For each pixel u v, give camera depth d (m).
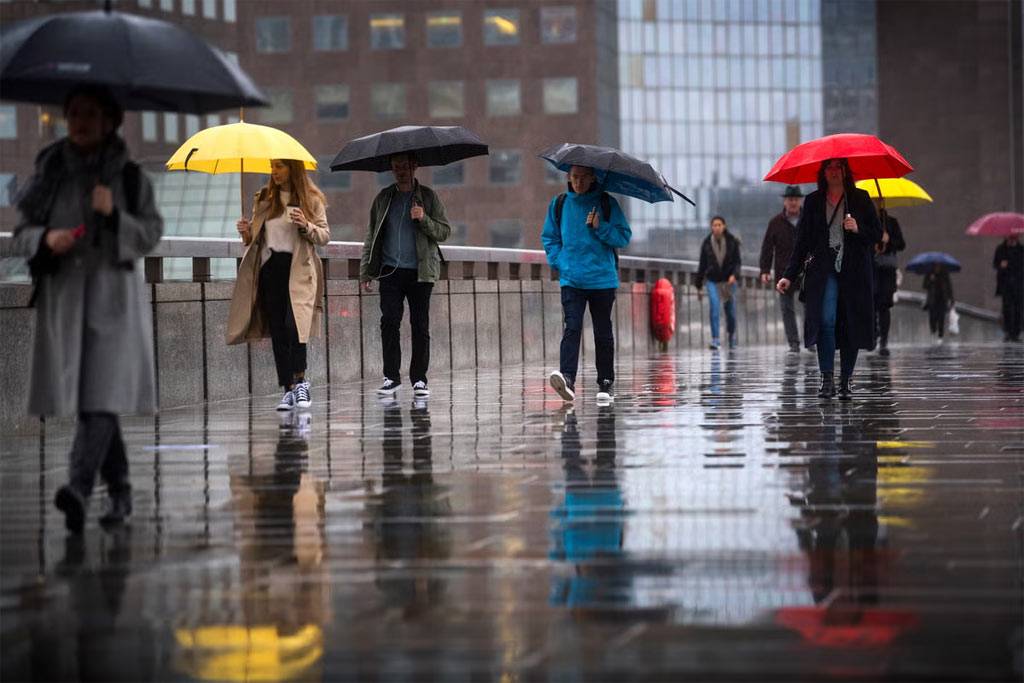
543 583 7.18
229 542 8.55
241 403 19.38
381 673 5.63
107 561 8.02
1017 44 157.88
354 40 144.12
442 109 144.50
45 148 9.51
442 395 20.39
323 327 23.11
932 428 14.67
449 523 9.06
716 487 10.42
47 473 12.10
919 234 173.62
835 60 174.88
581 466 11.79
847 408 17.25
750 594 6.85
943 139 173.75
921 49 174.00
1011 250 46.22
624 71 167.88
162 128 133.12
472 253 28.72
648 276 40.72
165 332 18.47
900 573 7.30
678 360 32.22
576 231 18.75
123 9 132.88
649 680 5.45
